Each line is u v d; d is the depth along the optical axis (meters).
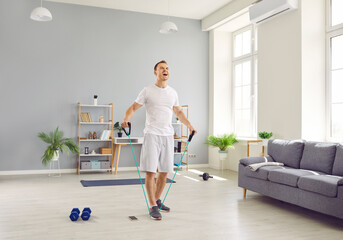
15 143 6.50
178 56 7.62
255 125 6.89
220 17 7.04
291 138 5.28
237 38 7.64
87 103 6.94
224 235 3.02
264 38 5.93
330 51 5.16
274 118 5.68
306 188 3.48
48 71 6.70
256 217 3.63
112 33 7.14
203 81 7.80
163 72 3.55
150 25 7.41
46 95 6.69
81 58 6.92
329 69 5.15
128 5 6.95
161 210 3.83
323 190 3.27
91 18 7.00
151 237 2.95
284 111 5.45
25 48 6.57
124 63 7.21
